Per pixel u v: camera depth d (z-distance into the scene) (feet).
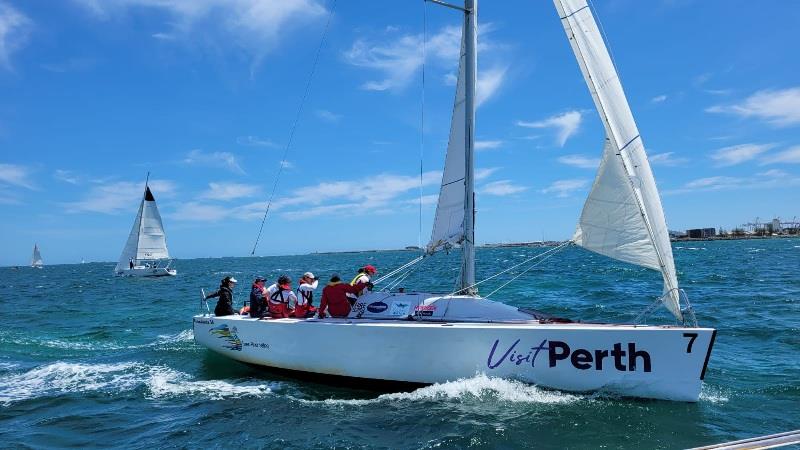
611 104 21.57
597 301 53.78
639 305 49.08
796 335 32.63
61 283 152.66
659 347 20.03
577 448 16.51
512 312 23.81
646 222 21.12
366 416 20.24
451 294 25.34
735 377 24.00
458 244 25.72
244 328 27.61
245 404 22.61
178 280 138.51
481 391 21.52
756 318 39.70
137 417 21.47
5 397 24.79
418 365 22.58
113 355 34.53
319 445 17.49
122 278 155.63
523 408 19.93
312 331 24.62
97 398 24.38
